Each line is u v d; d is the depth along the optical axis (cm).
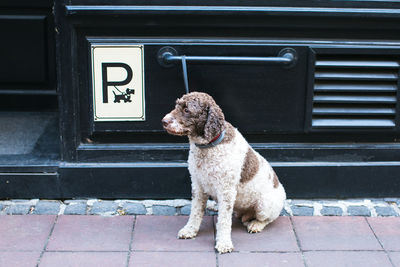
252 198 318
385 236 326
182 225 338
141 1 330
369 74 354
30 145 407
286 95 354
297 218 349
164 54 341
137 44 339
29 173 362
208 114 281
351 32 345
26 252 301
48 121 472
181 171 366
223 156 295
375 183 374
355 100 355
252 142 370
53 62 478
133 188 369
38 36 465
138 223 339
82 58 343
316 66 348
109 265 290
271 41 344
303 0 334
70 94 349
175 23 336
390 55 352
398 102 359
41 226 331
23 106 493
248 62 339
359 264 295
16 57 471
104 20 333
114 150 363
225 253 304
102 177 365
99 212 351
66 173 362
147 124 356
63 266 288
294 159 370
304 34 345
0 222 334
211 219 346
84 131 360
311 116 358
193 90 350
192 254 303
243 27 340
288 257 301
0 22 460
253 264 293
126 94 349
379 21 340
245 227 338
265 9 332
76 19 332
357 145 370
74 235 321
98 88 346
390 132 366
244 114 358
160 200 372
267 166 322
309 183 372
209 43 341
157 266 290
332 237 324
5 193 364
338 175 371
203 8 331
